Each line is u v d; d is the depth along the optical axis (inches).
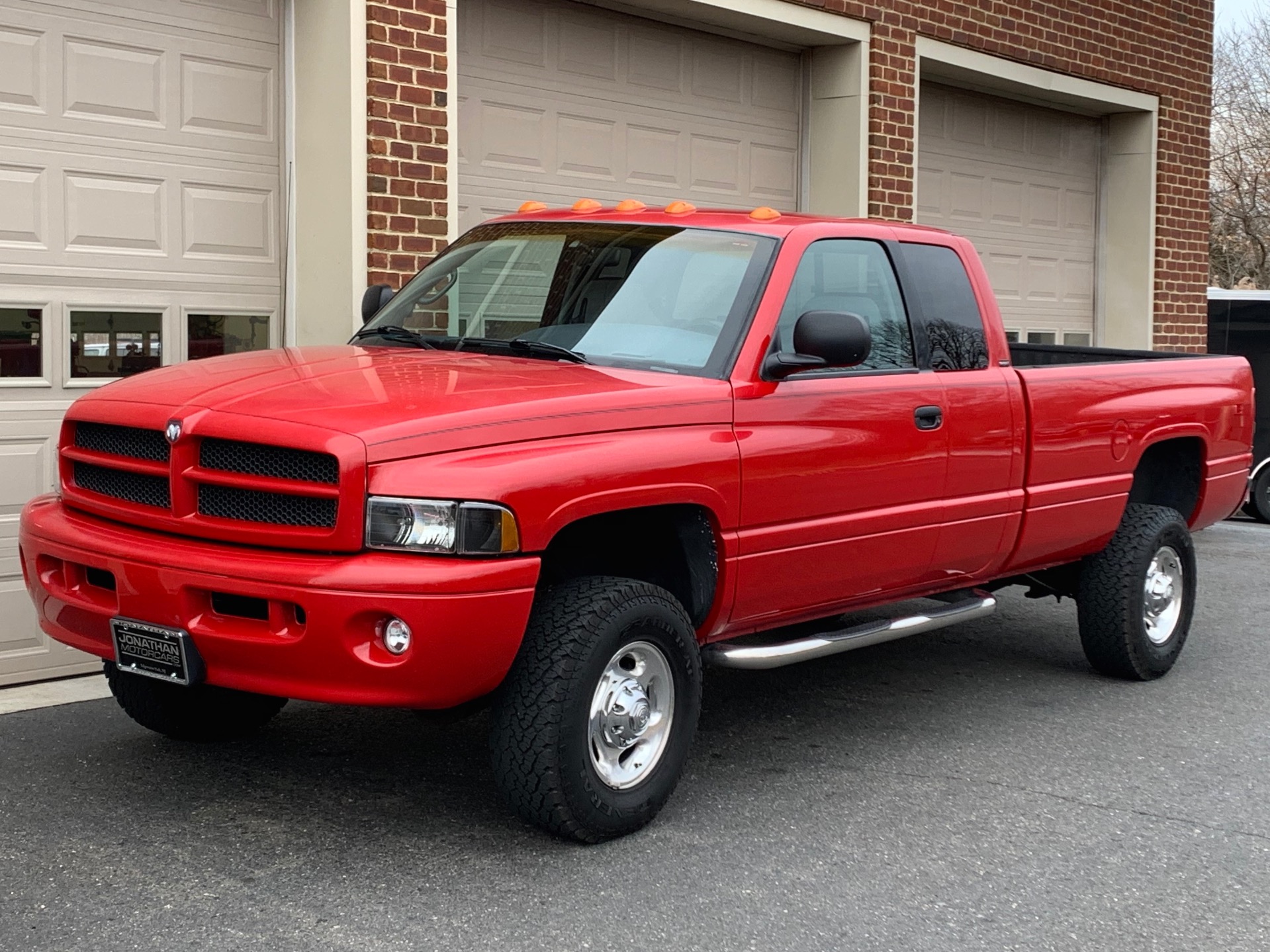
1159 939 148.3
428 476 150.4
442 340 199.2
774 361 187.6
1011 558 233.3
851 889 158.9
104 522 168.9
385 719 219.6
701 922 148.3
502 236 219.1
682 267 197.3
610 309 194.5
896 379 207.6
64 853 161.8
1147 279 528.4
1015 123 493.0
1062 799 193.2
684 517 179.0
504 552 152.8
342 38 279.0
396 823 173.9
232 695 201.3
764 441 184.1
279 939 140.5
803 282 199.0
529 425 159.8
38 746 202.7
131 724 215.5
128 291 264.5
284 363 181.3
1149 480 282.7
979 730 226.7
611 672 167.8
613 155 360.5
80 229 257.3
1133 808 190.1
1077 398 240.1
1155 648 260.1
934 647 288.7
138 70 263.9
